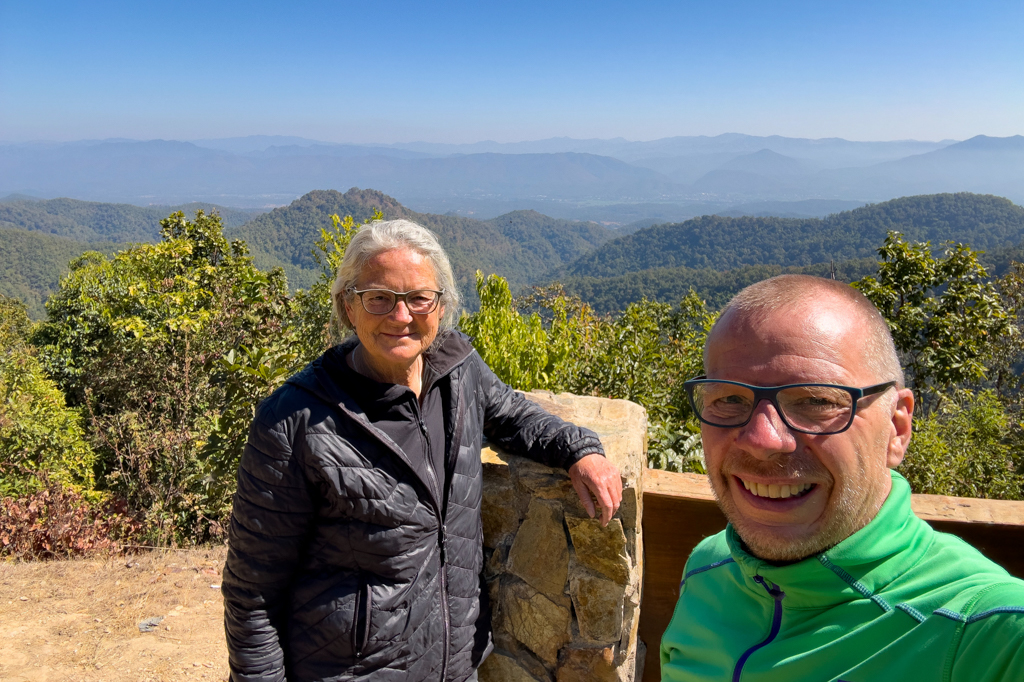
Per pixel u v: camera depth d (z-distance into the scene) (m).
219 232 19.02
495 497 1.67
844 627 0.80
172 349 7.73
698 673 0.99
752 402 0.85
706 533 1.59
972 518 1.40
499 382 1.65
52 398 8.66
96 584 3.76
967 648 0.69
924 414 9.52
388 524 1.30
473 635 1.50
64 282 16.70
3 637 3.08
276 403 1.29
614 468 1.49
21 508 5.05
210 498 5.22
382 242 1.31
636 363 5.53
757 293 0.91
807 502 0.84
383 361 1.37
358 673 1.31
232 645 1.32
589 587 1.58
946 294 9.29
